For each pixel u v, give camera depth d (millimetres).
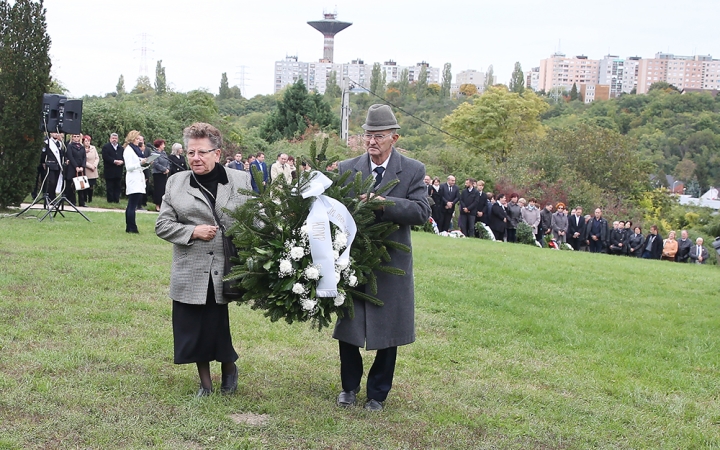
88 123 24234
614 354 7902
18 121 15633
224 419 4938
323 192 5078
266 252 4895
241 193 5074
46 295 8047
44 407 4895
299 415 5156
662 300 11789
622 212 39469
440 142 59531
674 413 5965
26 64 15578
